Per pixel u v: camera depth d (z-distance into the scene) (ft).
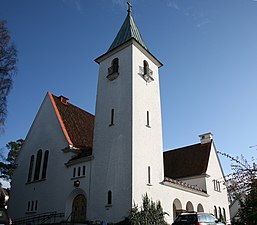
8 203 95.91
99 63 92.02
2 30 76.02
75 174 76.79
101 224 58.29
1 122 73.77
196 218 50.57
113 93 80.12
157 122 81.15
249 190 27.30
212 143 118.83
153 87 85.76
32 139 99.66
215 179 110.42
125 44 83.92
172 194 77.46
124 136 70.33
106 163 70.85
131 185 62.69
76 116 103.45
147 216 61.31
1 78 74.38
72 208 74.38
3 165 91.25
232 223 31.37
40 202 83.20
